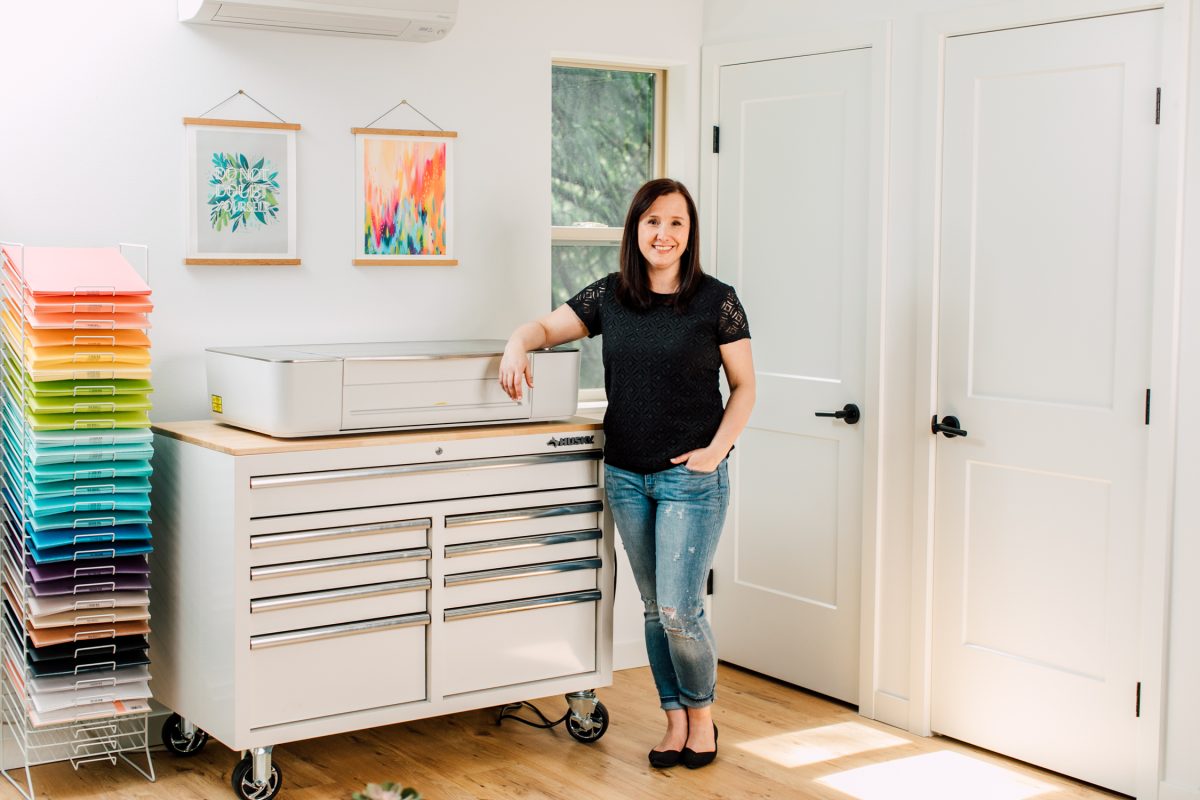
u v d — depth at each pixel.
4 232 2.98
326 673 2.90
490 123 3.66
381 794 1.55
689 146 4.03
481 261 3.68
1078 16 3.02
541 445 3.15
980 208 3.26
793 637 3.85
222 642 2.82
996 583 3.28
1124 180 2.96
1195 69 2.81
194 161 3.20
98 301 2.77
